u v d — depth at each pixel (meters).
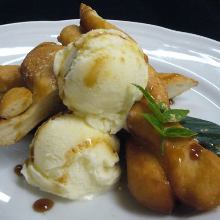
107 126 0.28
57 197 0.28
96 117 0.28
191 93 0.38
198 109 0.36
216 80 0.39
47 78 0.29
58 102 0.30
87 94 0.27
